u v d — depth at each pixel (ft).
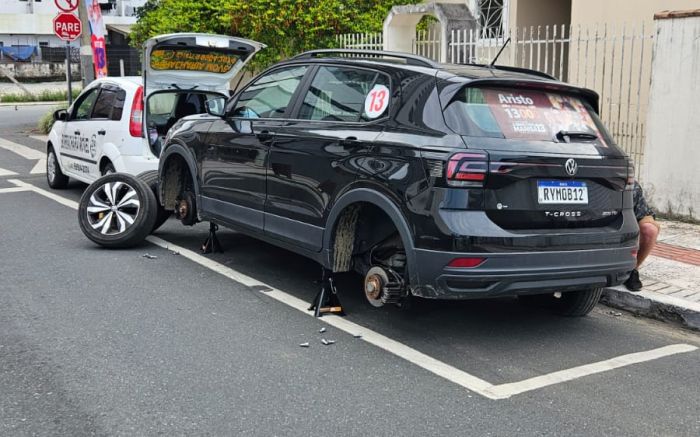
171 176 24.63
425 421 12.84
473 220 14.75
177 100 30.60
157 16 52.95
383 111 16.83
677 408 13.66
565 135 16.19
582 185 16.11
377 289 16.55
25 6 155.94
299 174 18.43
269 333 17.08
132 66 117.50
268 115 20.29
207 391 13.82
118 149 28.73
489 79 15.85
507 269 14.94
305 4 46.75
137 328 17.16
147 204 24.38
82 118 32.58
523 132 15.71
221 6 48.62
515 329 18.02
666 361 16.19
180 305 18.97
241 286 20.85
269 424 12.57
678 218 27.99
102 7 155.63
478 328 17.98
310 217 18.16
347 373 14.88
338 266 17.85
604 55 31.04
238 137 20.80
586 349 16.76
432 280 15.01
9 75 116.37
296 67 20.11
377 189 16.11
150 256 23.85
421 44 42.57
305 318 18.22
